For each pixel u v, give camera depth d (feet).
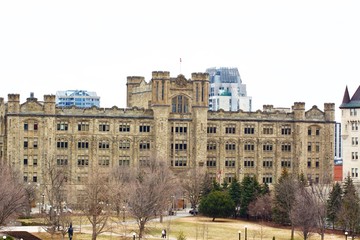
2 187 635.66
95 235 625.82
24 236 636.07
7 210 631.56
